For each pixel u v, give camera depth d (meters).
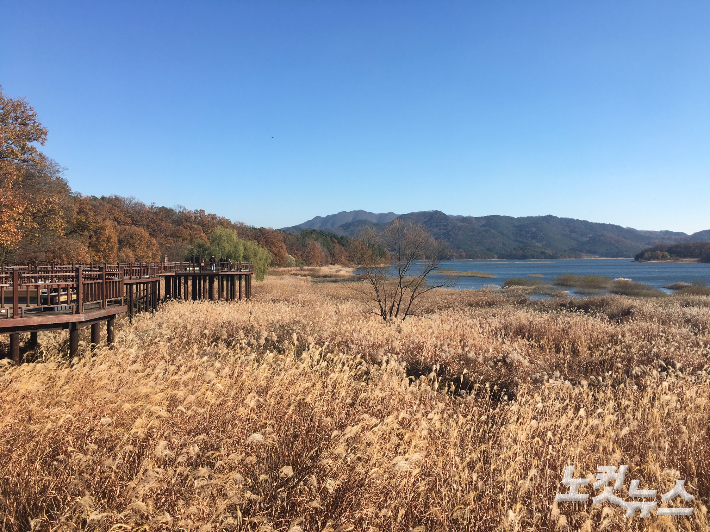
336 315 21.06
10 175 22.91
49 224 29.59
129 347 12.08
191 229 99.75
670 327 17.44
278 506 4.93
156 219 95.38
